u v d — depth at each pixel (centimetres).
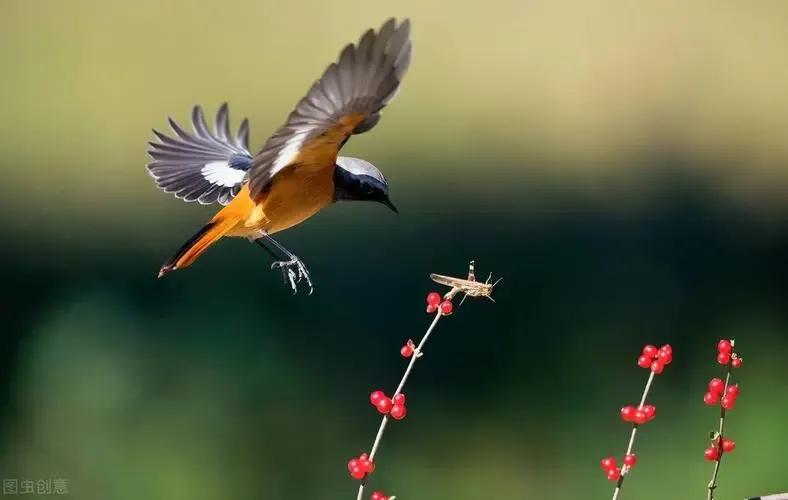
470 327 1301
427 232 1505
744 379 1195
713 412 1141
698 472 1059
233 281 1383
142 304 1339
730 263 1438
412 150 1780
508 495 1048
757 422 1132
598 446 1105
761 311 1334
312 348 1259
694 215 1580
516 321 1312
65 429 1129
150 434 1120
